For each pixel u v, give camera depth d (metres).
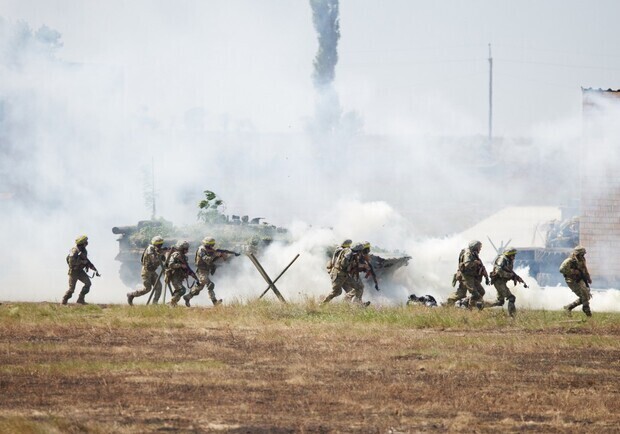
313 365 60.00
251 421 44.97
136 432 42.44
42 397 49.41
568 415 47.28
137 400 48.91
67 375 55.41
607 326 81.69
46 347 65.94
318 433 42.91
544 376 57.56
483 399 50.31
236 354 64.19
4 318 80.44
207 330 75.88
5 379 54.03
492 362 62.00
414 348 67.75
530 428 44.53
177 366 58.50
